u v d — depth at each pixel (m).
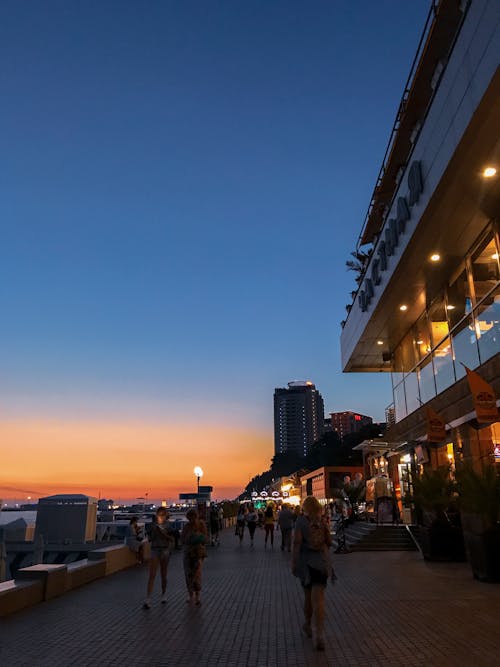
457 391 17.59
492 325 15.22
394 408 28.83
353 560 16.27
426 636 6.73
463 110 11.20
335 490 27.06
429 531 15.40
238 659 6.00
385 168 22.28
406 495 17.08
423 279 19.19
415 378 24.16
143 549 16.34
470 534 11.75
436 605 8.71
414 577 12.09
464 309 17.66
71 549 36.72
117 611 8.93
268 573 13.91
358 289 26.55
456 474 12.70
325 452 106.75
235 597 10.20
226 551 21.02
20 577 10.00
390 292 20.44
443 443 19.77
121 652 6.38
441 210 14.43
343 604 9.09
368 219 25.88
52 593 10.24
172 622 8.04
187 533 9.88
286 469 174.50
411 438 24.00
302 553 6.75
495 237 14.84
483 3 10.13
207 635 7.17
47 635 7.27
